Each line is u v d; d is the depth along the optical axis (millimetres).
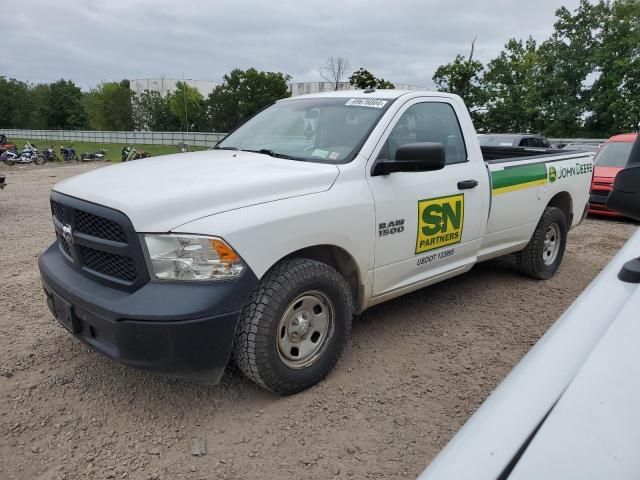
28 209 9977
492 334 4117
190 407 3018
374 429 2840
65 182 3314
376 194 3420
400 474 2502
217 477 2461
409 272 3801
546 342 1404
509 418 1126
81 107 97062
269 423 2875
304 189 3107
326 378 3348
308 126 3943
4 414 2912
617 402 1046
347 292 3283
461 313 4543
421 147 3262
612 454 931
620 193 2074
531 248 5301
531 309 4680
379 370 3482
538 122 37562
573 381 1153
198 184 2881
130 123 88000
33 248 6672
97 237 2836
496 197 4508
